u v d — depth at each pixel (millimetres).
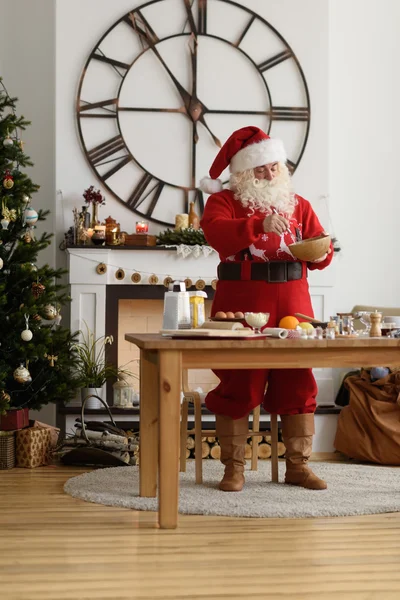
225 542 3139
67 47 6207
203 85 6336
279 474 4746
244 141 4211
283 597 2484
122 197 6266
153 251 5984
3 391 5172
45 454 5207
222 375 4160
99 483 4355
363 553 2984
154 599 2465
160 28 6301
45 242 5395
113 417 5738
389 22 6695
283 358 3414
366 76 6660
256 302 3980
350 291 6594
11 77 6402
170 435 3354
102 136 6238
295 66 6363
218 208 4094
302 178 6359
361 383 5539
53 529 3354
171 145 6309
